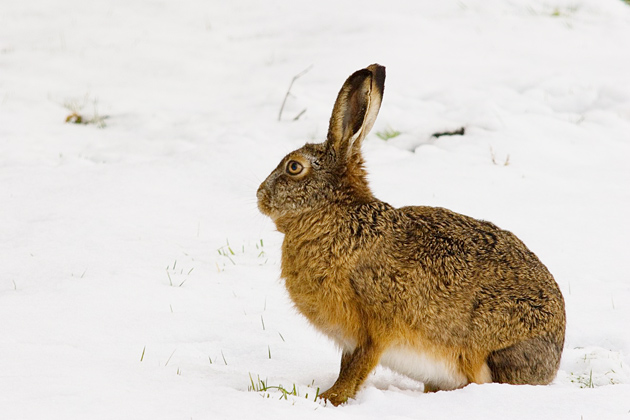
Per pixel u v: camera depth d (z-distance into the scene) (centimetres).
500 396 859
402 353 953
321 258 943
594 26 3036
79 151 2080
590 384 1012
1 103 2416
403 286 929
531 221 1620
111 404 795
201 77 2722
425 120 2244
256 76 2694
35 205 1661
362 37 2936
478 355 941
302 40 3005
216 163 1923
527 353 938
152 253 1452
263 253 1482
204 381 905
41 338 1064
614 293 1305
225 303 1255
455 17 3152
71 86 2612
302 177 970
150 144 2131
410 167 1928
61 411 770
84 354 993
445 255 940
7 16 3250
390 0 3384
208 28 3206
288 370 1027
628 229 1580
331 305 945
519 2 3316
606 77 2467
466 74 2580
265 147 2028
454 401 858
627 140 2114
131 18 3291
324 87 2539
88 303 1205
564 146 2070
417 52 2784
